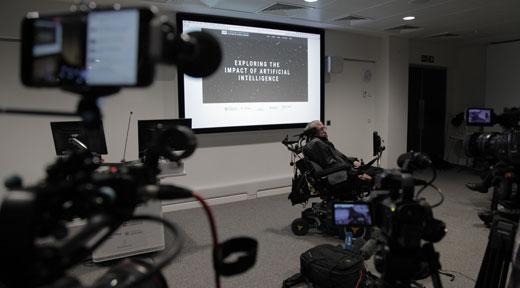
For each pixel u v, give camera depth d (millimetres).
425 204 1281
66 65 785
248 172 4984
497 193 3354
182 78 4289
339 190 3299
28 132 3762
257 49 4777
